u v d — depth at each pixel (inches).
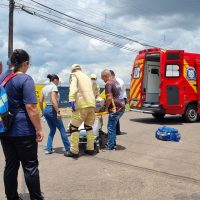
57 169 270.2
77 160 298.7
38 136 175.8
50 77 316.8
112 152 331.3
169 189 227.1
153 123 569.0
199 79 592.7
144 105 589.6
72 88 301.1
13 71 182.1
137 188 228.1
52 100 309.4
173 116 692.1
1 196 210.2
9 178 185.5
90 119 313.6
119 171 267.0
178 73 568.1
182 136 436.8
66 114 700.0
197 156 323.3
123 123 563.5
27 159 177.6
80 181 240.8
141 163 293.0
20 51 180.7
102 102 351.6
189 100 578.9
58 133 446.6
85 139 331.0
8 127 172.9
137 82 601.6
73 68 310.2
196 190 225.9
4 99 172.9
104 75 336.2
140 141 393.7
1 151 335.3
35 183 179.2
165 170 272.4
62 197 209.6
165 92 564.1
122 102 339.6
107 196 212.4
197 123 575.8
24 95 172.6
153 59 605.3
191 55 584.7
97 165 283.1
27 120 175.2
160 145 371.9
